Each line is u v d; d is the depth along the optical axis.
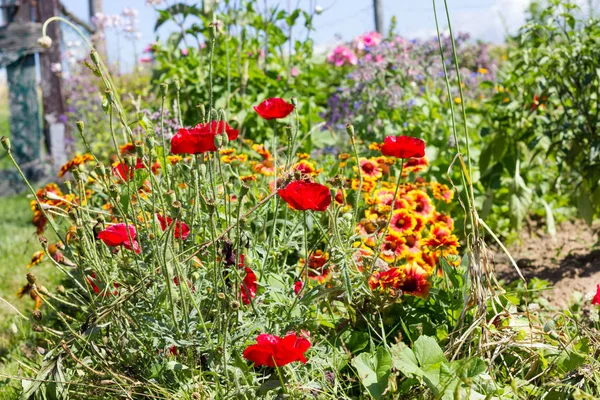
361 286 2.11
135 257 1.95
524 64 3.84
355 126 4.89
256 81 4.96
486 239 4.46
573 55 3.66
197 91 4.94
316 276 2.32
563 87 3.70
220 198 2.36
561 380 1.90
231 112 4.77
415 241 2.58
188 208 2.22
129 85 7.38
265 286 1.96
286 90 5.00
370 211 2.73
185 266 1.95
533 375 2.03
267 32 5.00
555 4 3.59
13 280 4.11
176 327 1.84
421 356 1.86
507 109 4.02
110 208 2.74
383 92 4.97
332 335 2.16
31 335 2.79
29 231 5.54
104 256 2.09
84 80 7.79
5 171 8.25
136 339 1.94
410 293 2.25
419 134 4.57
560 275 3.56
